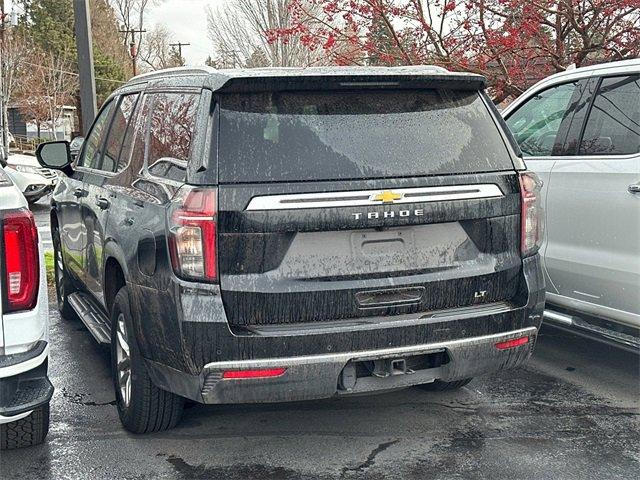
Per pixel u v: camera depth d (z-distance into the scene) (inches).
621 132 200.7
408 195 150.6
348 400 199.2
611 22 339.3
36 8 2795.3
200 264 143.6
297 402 197.0
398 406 195.2
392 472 160.2
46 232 509.7
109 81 2596.0
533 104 238.7
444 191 153.6
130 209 173.0
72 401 201.6
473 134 162.2
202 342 143.3
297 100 153.3
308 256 147.0
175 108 168.6
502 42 337.1
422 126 158.4
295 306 145.9
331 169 148.6
